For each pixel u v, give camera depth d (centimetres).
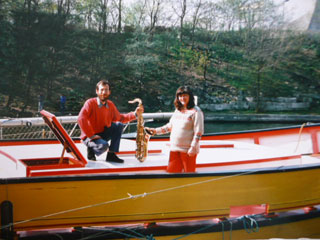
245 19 4125
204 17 4141
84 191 377
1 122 670
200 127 418
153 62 3791
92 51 3688
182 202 411
